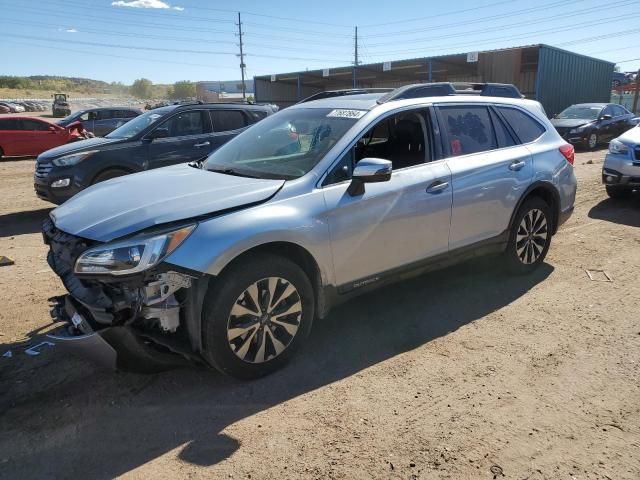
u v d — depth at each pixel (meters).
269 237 3.24
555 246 6.28
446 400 3.19
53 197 7.76
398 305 4.59
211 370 3.54
